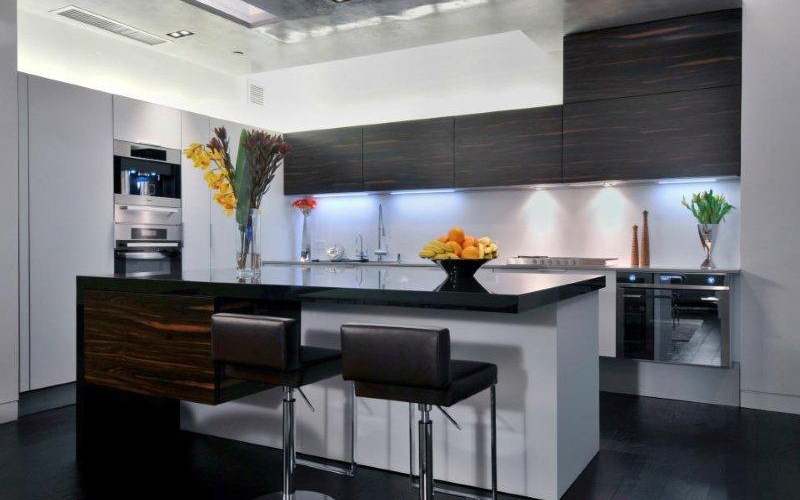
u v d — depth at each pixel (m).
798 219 3.88
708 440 3.30
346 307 2.92
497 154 5.00
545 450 2.53
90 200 4.23
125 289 2.87
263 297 2.49
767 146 3.96
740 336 4.06
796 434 3.41
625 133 4.44
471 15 4.18
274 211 5.99
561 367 2.56
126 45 5.16
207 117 5.19
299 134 5.99
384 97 5.95
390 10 4.07
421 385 1.89
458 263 2.71
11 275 3.66
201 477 2.81
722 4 4.04
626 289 4.26
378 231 6.00
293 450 2.39
